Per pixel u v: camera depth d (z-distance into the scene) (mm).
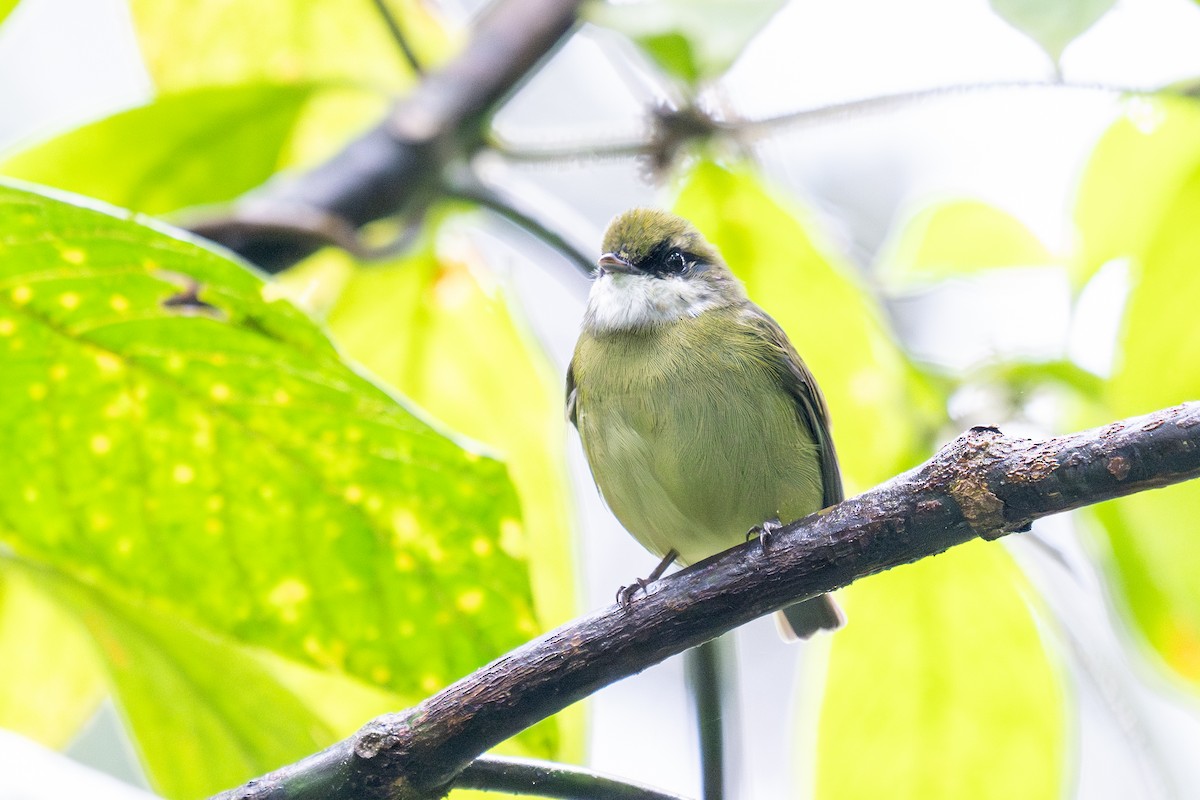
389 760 6203
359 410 6836
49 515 7438
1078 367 9648
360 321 10266
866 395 9742
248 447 7203
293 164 10906
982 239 10547
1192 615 8477
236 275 6410
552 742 7090
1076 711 9344
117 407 7195
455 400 10195
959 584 9359
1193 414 5703
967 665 9359
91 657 9336
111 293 6688
